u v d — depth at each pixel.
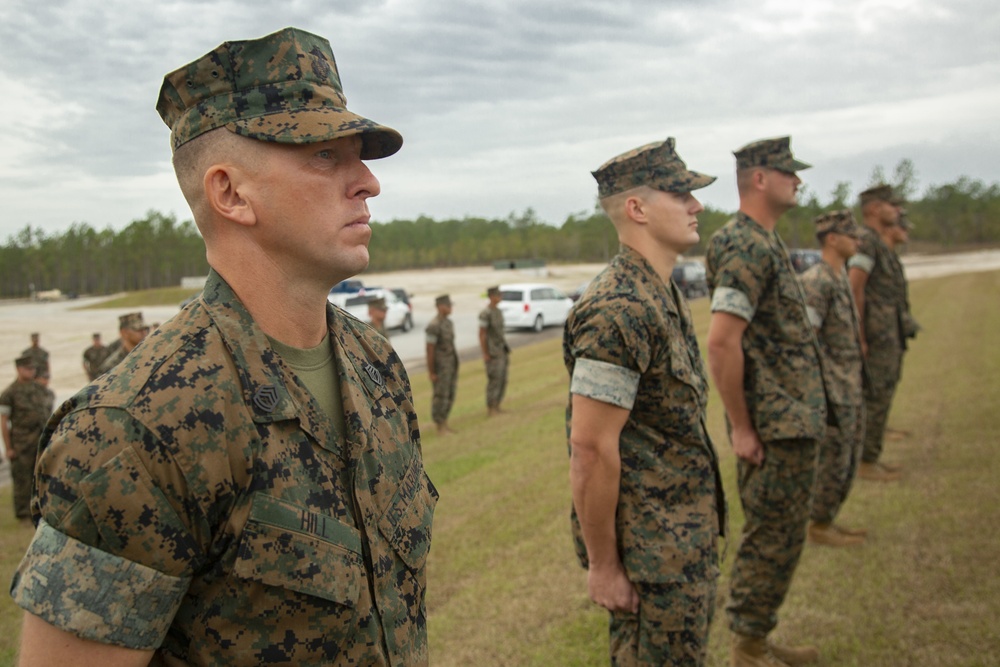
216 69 1.22
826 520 4.55
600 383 2.39
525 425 9.24
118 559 1.03
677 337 2.56
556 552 4.74
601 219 90.75
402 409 1.51
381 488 1.31
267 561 1.10
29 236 98.81
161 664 1.14
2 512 7.64
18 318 47.78
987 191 82.00
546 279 59.91
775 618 3.30
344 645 1.17
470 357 18.92
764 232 3.40
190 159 1.25
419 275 77.25
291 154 1.22
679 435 2.53
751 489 3.36
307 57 1.26
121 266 94.19
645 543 2.47
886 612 3.70
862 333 5.80
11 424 7.28
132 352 1.16
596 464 2.42
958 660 3.23
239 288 1.26
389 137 1.32
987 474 5.54
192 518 1.08
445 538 5.16
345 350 1.41
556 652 3.49
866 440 5.77
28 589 1.02
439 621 3.88
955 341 12.59
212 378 1.13
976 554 4.21
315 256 1.25
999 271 34.59
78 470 1.03
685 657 2.46
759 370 3.33
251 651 1.10
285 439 1.18
